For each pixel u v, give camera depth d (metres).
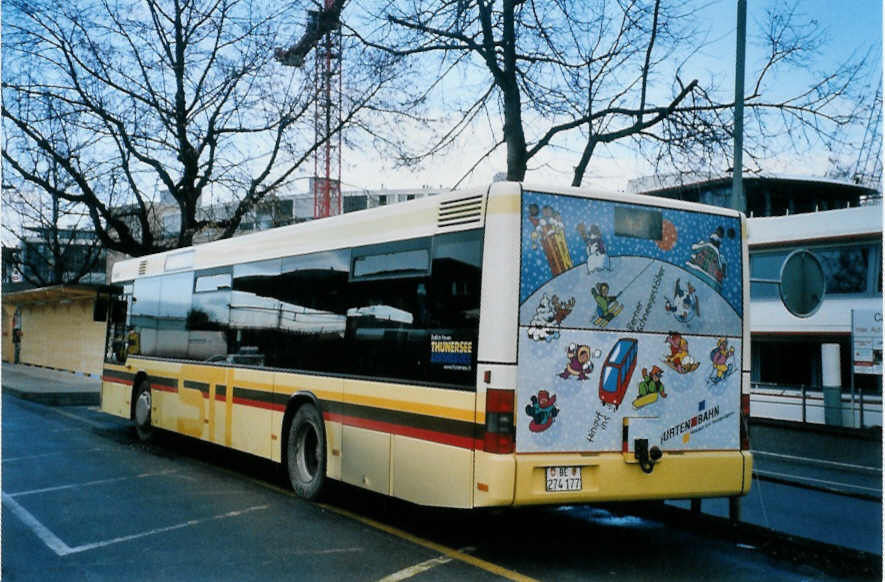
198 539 7.08
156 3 20.08
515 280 6.24
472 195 6.61
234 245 10.77
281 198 22.16
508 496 6.02
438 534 7.48
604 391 6.49
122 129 19.94
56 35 19.47
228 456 12.22
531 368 6.23
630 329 6.65
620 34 13.41
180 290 12.25
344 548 6.86
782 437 19.22
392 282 7.47
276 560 6.44
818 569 6.57
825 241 24.02
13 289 50.66
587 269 6.52
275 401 9.36
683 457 6.74
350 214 8.31
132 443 13.38
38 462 11.30
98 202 20.53
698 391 6.91
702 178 13.41
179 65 20.14
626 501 6.48
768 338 25.23
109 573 6.05
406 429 7.04
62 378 29.38
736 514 7.57
